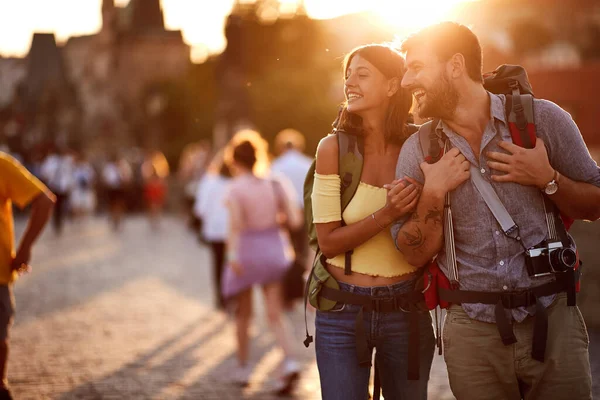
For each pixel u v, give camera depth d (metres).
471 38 3.67
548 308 3.65
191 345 9.56
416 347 4.05
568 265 3.61
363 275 4.07
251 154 8.03
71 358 8.69
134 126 111.25
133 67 140.62
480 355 3.68
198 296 13.68
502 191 3.63
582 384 3.64
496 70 3.90
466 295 3.68
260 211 7.94
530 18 44.31
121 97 132.12
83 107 132.25
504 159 3.60
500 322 3.61
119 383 7.62
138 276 16.52
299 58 69.38
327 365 4.11
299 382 7.88
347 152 4.05
